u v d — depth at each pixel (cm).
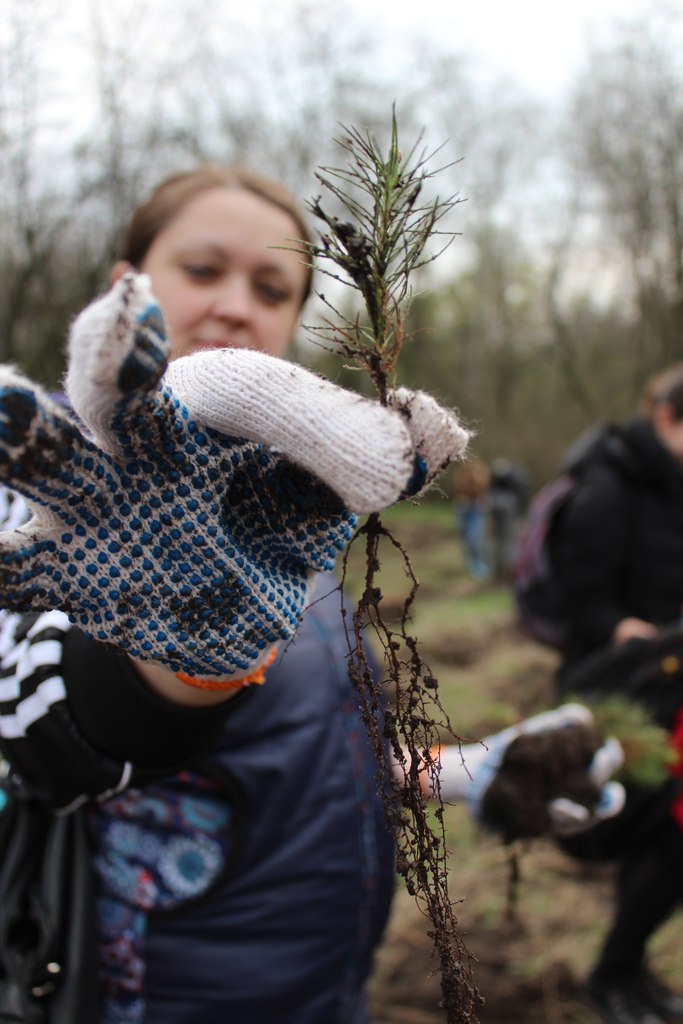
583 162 1421
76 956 97
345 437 55
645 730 175
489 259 1961
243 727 105
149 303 49
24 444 54
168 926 104
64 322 568
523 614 252
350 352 65
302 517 66
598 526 227
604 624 224
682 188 1252
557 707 194
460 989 69
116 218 593
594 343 1709
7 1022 92
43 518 60
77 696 85
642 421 232
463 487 952
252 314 133
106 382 50
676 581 225
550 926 252
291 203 141
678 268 1270
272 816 106
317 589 130
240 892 104
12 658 89
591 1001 219
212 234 130
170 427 58
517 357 1923
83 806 103
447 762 143
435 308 1841
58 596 62
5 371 54
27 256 530
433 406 61
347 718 120
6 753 93
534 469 1517
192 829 104
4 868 103
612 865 278
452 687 452
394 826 71
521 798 136
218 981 104
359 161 68
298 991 108
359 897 117
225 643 66
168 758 86
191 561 63
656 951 245
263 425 57
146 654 65
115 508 60
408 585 520
